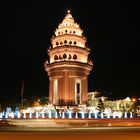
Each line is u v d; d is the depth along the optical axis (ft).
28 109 340.80
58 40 362.12
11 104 442.09
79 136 130.11
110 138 120.78
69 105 327.47
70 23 372.99
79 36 363.35
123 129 191.93
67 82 334.24
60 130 182.39
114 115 301.84
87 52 364.38
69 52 347.77
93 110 322.55
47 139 117.70
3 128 211.61
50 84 355.56
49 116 276.41
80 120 242.78
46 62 367.45
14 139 117.39
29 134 143.64
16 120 235.40
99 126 233.35
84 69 347.36
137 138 120.88
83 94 345.72
